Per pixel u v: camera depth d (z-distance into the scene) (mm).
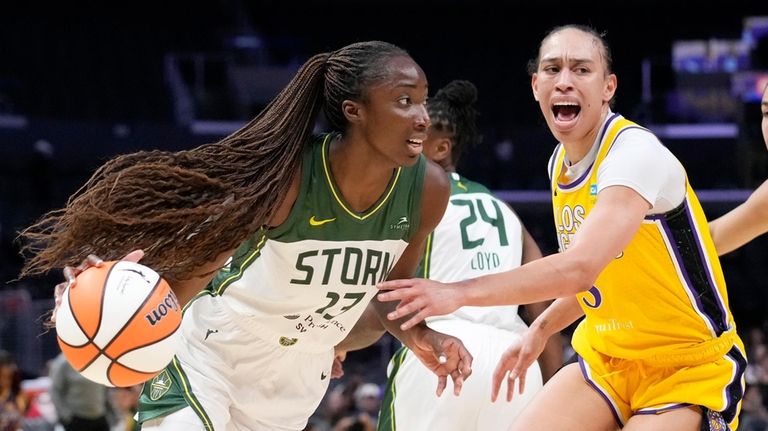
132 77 18344
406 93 2738
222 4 19359
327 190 2879
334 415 8977
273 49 18562
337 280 3010
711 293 3039
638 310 3023
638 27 19891
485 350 3764
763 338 13250
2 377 7691
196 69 17594
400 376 3801
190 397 3086
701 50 17391
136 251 2717
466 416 3734
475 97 4285
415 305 2500
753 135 16297
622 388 3129
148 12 19062
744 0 19703
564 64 2969
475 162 17453
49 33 18281
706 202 15844
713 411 3010
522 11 20250
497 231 4031
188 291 2881
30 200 16203
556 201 3154
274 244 2957
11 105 17156
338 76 2799
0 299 10539
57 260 2812
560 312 3326
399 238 3035
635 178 2783
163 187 2744
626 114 18203
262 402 3238
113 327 2545
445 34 20219
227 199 2764
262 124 2873
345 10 20531
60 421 7098
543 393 3213
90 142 16844
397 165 2828
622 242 2691
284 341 3162
